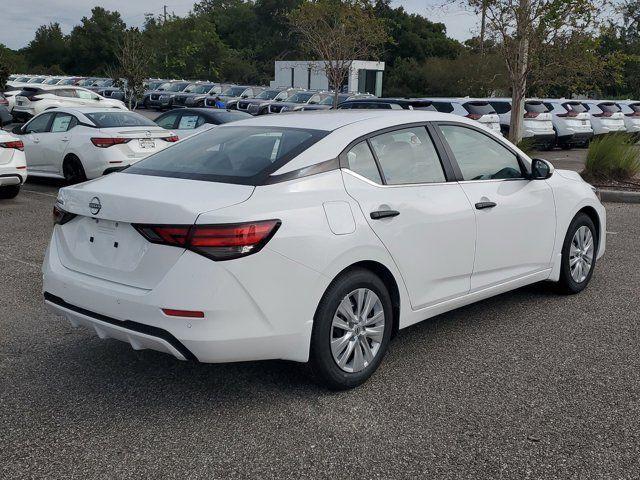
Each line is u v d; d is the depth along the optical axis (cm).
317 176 402
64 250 421
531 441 355
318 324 390
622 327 529
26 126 1303
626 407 393
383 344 429
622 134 1366
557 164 1750
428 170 466
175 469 329
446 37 6175
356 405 396
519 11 1322
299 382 426
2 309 567
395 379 432
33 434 363
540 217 545
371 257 409
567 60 1392
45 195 1180
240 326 360
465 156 497
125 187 399
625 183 1262
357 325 411
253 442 354
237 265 355
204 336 355
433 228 449
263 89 3894
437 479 321
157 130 1216
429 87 4688
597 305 584
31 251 773
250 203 369
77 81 4844
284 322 373
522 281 543
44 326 528
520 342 497
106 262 391
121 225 384
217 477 322
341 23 2402
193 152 447
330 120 456
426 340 502
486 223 489
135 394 411
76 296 397
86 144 1171
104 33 7581
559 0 1287
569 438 358
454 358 467
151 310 361
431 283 457
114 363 457
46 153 1245
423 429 367
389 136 450
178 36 6688
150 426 371
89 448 349
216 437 360
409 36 5900
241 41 9012
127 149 1170
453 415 383
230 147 436
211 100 3725
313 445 351
